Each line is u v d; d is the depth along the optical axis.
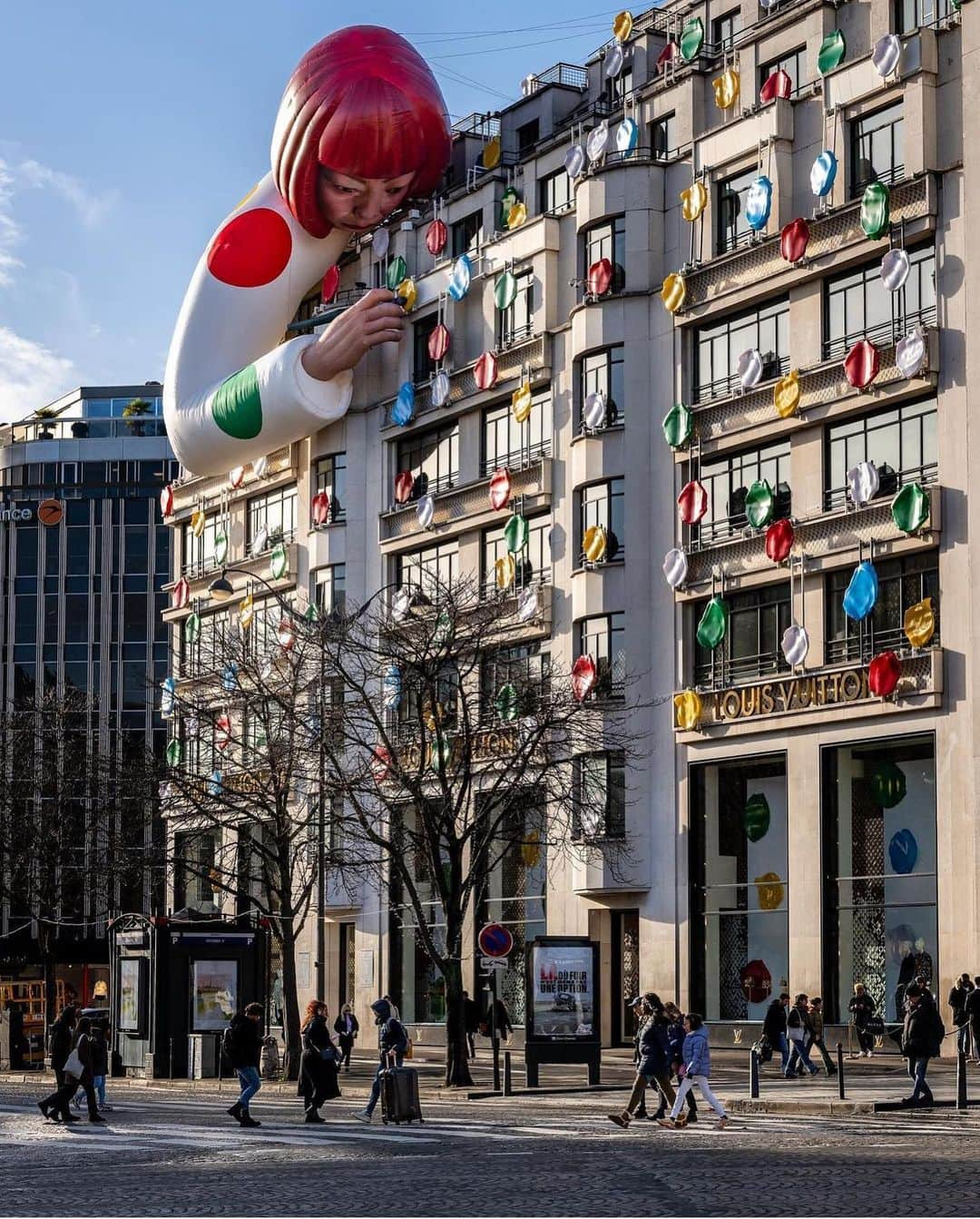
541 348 58.22
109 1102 39.38
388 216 67.56
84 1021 32.56
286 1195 19.20
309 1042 31.67
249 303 67.56
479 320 61.91
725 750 49.97
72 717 80.38
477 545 61.09
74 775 71.25
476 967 58.25
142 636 108.44
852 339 47.78
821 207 48.28
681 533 52.31
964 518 43.78
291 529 71.19
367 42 64.50
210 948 48.62
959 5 45.28
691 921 50.69
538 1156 23.70
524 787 47.78
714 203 52.53
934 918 43.91
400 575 65.19
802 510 48.72
